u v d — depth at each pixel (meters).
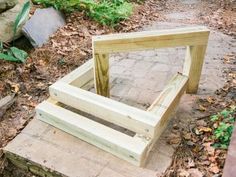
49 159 2.54
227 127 2.75
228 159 2.05
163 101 2.74
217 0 9.45
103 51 2.84
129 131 2.87
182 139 2.74
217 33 5.55
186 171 2.44
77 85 3.13
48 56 4.11
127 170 2.43
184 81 3.12
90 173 2.41
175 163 2.52
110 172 2.41
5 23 4.02
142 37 2.81
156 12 7.57
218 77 3.79
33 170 2.62
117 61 4.22
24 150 2.63
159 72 3.92
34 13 4.57
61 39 4.57
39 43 4.27
